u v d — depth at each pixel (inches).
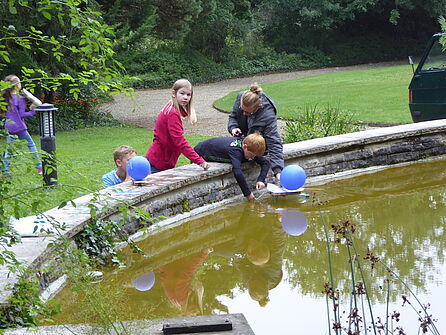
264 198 269.6
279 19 1595.7
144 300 158.2
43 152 118.3
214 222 236.5
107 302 112.7
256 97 257.1
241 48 1478.8
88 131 542.0
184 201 243.0
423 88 430.9
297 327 139.6
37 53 501.0
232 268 185.2
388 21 1688.0
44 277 156.3
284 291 163.5
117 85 122.8
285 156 287.7
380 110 590.9
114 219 203.6
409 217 234.7
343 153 315.3
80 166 333.1
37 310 127.3
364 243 202.8
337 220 233.1
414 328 136.3
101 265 185.0
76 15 112.3
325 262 186.1
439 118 425.4
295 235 217.0
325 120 391.5
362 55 1628.9
